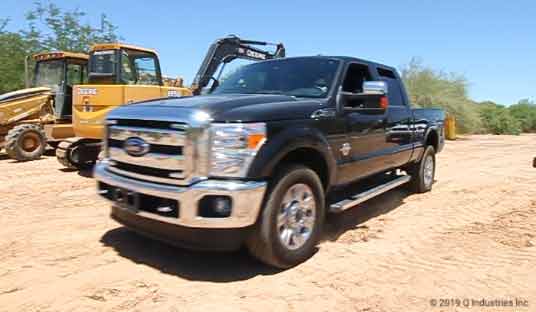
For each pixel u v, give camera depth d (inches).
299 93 189.8
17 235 193.9
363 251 179.8
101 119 344.8
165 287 142.8
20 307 128.0
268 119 148.0
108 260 164.9
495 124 1347.2
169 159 142.9
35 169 397.1
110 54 374.3
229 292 139.9
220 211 138.3
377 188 227.0
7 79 930.7
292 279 150.5
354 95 190.1
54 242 184.5
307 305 132.2
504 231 210.1
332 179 179.5
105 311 126.3
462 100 1035.9
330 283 147.7
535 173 397.4
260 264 163.0
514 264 167.2
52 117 496.1
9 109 464.8
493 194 295.4
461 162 491.2
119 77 372.2
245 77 216.4
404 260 170.6
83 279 147.6
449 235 203.3
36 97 485.7
